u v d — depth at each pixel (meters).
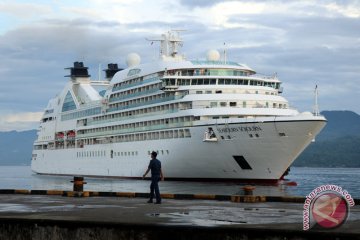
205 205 35.81
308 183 125.50
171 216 28.45
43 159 148.00
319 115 79.06
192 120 88.56
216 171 87.88
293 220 26.80
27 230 24.59
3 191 48.56
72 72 136.38
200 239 22.45
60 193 46.91
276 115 85.50
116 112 110.94
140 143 102.81
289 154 79.75
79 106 130.00
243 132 81.25
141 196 43.84
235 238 22.08
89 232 23.81
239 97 87.31
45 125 147.50
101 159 117.81
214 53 101.31
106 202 37.94
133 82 105.94
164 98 95.81
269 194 70.62
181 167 92.31
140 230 23.25
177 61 96.38
